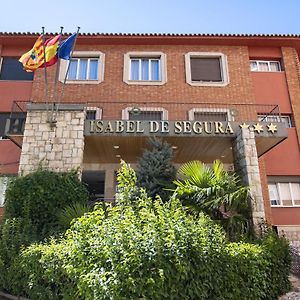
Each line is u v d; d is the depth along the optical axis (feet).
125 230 13.65
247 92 46.93
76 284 14.12
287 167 43.80
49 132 32.37
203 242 15.08
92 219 15.51
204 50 49.44
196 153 38.09
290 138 45.21
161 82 46.91
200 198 24.77
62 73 46.78
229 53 49.37
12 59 48.85
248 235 24.91
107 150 36.81
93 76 47.67
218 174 26.61
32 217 26.50
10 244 21.90
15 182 28.60
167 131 32.55
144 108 44.68
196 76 48.32
